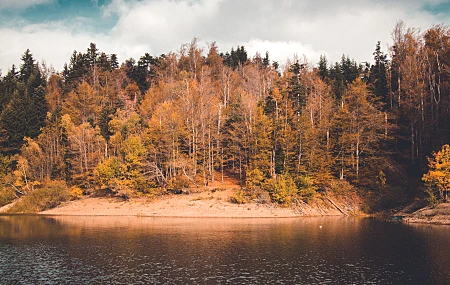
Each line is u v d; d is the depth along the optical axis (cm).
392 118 7525
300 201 6900
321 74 12100
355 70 12081
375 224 5444
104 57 14738
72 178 8562
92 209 7244
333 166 7556
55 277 2827
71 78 13475
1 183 8469
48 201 7581
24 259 3391
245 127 7744
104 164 7738
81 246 3941
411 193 6700
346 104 7750
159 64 13350
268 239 4259
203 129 7775
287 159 7312
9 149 9369
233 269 3020
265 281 2706
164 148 7769
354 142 7312
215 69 12581
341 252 3600
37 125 9962
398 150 7688
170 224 5512
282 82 9406
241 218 6200
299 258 3375
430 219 5572
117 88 12950
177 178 7325
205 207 6694
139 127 8806
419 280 2702
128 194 7312
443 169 5806
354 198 6944
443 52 7725
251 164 7456
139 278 2789
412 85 7631
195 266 3119
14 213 7469
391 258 3344
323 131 7681
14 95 11175
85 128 8712
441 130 6800
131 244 4019
